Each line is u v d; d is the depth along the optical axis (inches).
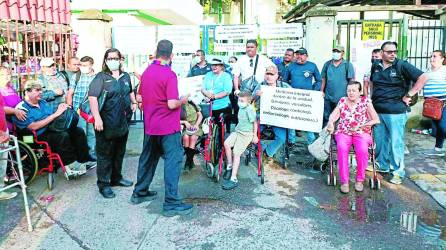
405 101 232.1
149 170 209.0
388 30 390.0
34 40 316.2
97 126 208.5
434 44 391.2
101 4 567.2
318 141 243.3
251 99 237.5
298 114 253.3
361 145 220.2
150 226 183.3
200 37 421.1
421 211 199.6
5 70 233.8
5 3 283.1
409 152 305.6
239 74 297.9
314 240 169.8
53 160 237.5
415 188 231.6
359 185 225.9
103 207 204.8
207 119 255.3
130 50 420.2
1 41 312.0
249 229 179.8
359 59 351.3
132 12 597.0
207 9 898.7
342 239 170.7
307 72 309.4
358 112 220.2
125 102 235.1
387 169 253.9
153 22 682.8
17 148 179.9
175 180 195.0
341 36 393.7
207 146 243.6
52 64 264.7
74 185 237.0
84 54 397.1
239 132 233.1
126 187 234.2
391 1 491.5
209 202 210.5
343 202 210.7
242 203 209.3
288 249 162.9
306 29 386.9
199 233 176.4
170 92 188.1
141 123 419.5
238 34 410.9
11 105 230.1
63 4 344.8
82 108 234.5
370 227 182.1
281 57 400.2
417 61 394.9
